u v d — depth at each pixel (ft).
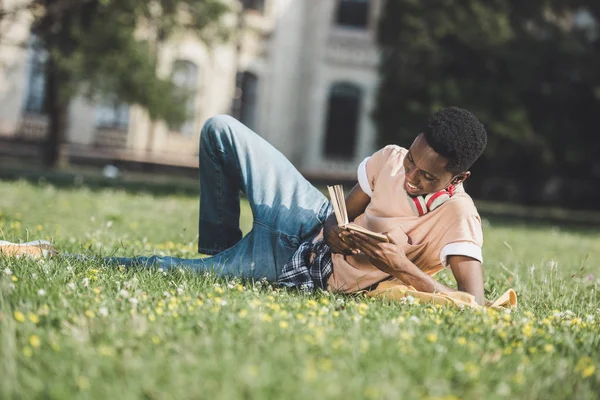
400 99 80.74
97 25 62.69
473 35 76.54
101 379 6.61
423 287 11.22
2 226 20.22
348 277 12.11
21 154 86.28
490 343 8.78
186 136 96.89
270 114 102.99
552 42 75.56
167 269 12.44
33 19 67.36
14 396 6.25
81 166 87.40
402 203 11.55
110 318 8.57
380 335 8.57
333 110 106.22
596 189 82.48
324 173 102.53
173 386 6.44
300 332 8.51
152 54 66.54
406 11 78.69
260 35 101.24
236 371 6.79
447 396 6.77
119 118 92.68
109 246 17.03
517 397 7.02
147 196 42.88
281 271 12.30
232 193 12.82
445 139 10.36
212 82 97.96
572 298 13.85
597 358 8.84
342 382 6.68
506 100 75.77
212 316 8.96
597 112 75.41
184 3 65.77
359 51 104.58
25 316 8.50
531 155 76.13
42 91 88.38
